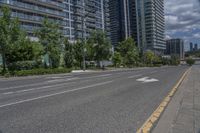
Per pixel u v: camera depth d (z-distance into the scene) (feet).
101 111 25.27
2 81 79.41
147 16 526.57
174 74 94.73
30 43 157.28
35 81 71.36
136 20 539.29
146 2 525.34
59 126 19.71
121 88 46.39
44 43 148.25
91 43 208.85
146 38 529.04
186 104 28.35
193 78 69.41
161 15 612.29
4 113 24.81
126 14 540.11
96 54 209.56
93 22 452.76
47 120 21.67
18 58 150.71
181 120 20.97
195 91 39.65
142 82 59.36
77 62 211.20
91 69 196.65
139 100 32.14
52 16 300.81
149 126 19.45
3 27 110.42
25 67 153.17
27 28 258.98
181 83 55.31
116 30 548.31
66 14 378.73
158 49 575.79
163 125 19.57
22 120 21.79
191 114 23.21
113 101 31.37
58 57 154.51
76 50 206.08
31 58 156.97
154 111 25.20
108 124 20.17
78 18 400.88
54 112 24.89
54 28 148.05
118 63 290.56
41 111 25.45
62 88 47.57
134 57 310.24
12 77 101.55
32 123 20.72
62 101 31.55
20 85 58.18
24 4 257.75
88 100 32.22
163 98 33.78
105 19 504.84
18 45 116.67
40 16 280.92
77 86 50.96
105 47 209.67
